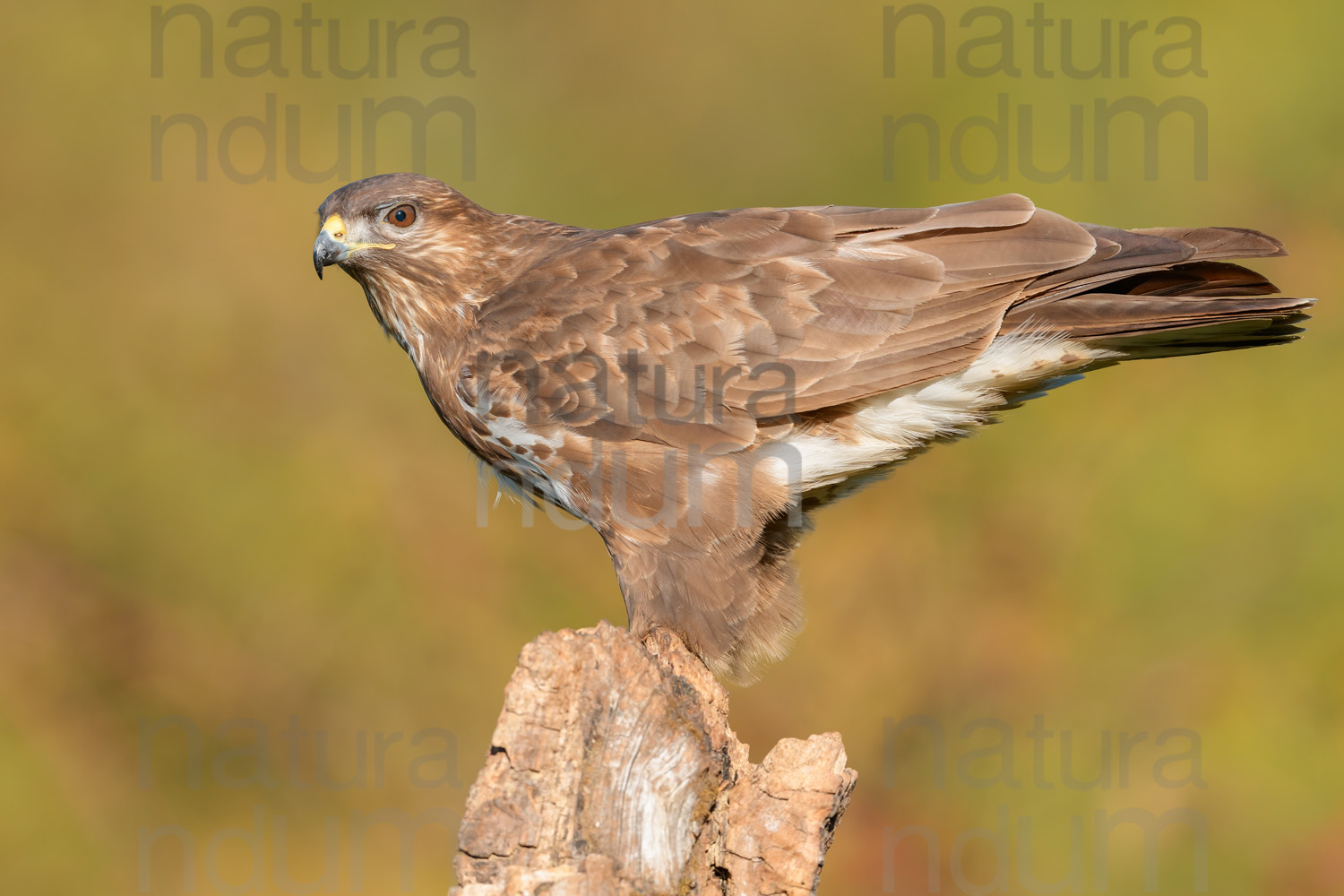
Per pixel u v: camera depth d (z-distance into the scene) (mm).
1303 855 12469
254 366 15039
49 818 12695
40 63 16438
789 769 5414
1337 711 13133
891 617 14070
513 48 16578
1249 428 14516
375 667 13539
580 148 16281
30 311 15086
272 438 14633
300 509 14148
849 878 12695
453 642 13586
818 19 16484
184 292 15336
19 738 13023
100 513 14219
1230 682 13367
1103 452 14547
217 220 15734
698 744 5152
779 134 16234
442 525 14141
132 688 13594
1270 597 13742
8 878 12422
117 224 15766
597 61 16562
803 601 7297
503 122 16312
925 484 14586
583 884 4715
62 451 14461
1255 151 15781
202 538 14047
